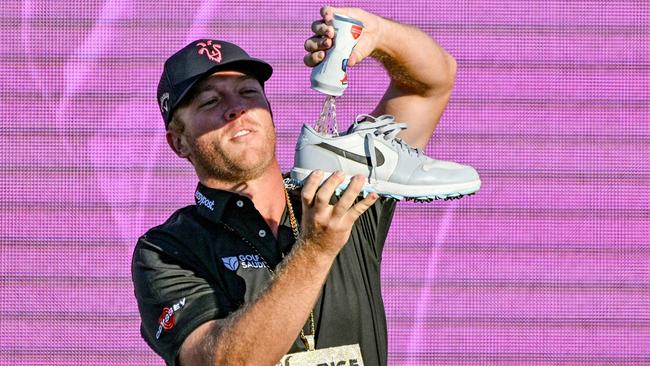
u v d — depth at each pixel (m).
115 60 13.30
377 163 7.21
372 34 7.46
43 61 13.25
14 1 13.24
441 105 8.50
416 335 13.18
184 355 7.08
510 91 13.29
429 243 13.22
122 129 13.30
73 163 13.25
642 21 13.25
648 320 13.16
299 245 6.40
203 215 7.82
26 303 13.20
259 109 7.78
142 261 7.66
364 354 7.80
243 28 13.28
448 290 13.22
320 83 6.98
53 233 13.22
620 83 13.25
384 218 8.27
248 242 7.75
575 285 13.20
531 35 13.29
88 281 13.23
